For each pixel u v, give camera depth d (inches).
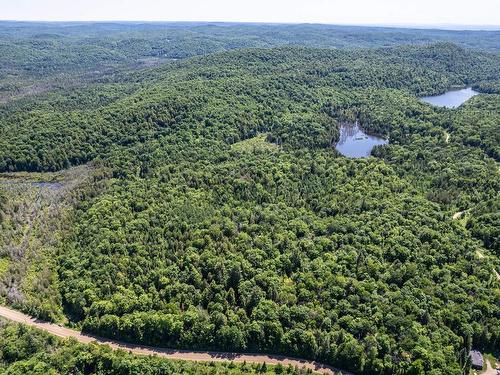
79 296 5123.0
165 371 4286.4
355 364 4392.2
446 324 4736.7
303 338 4542.3
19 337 4645.7
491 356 4628.4
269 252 5698.8
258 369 4404.5
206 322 4729.3
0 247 6171.3
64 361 4370.1
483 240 6299.2
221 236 6018.7
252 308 4911.4
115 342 4761.3
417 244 5880.9
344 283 5123.0
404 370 4247.0
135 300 4995.1
